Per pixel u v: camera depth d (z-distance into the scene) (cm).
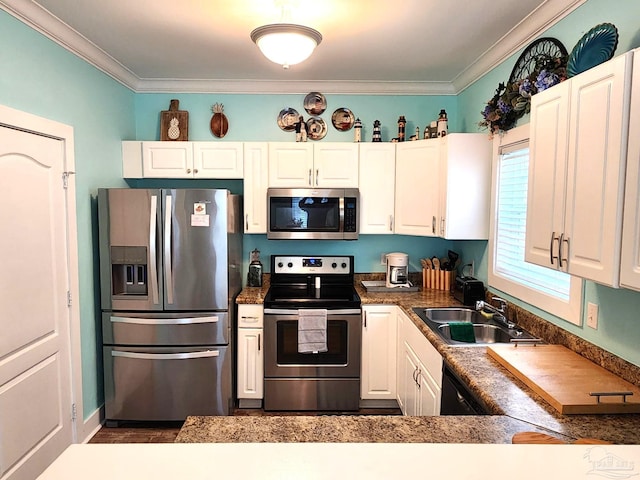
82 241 266
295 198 318
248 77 332
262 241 363
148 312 282
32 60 217
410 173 321
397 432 123
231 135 357
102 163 293
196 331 285
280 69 311
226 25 233
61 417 243
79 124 263
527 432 117
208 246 281
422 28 235
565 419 133
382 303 304
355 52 274
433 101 358
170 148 328
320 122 358
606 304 171
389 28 235
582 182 138
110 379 286
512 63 254
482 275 300
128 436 278
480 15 218
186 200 276
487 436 121
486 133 287
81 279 264
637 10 154
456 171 281
